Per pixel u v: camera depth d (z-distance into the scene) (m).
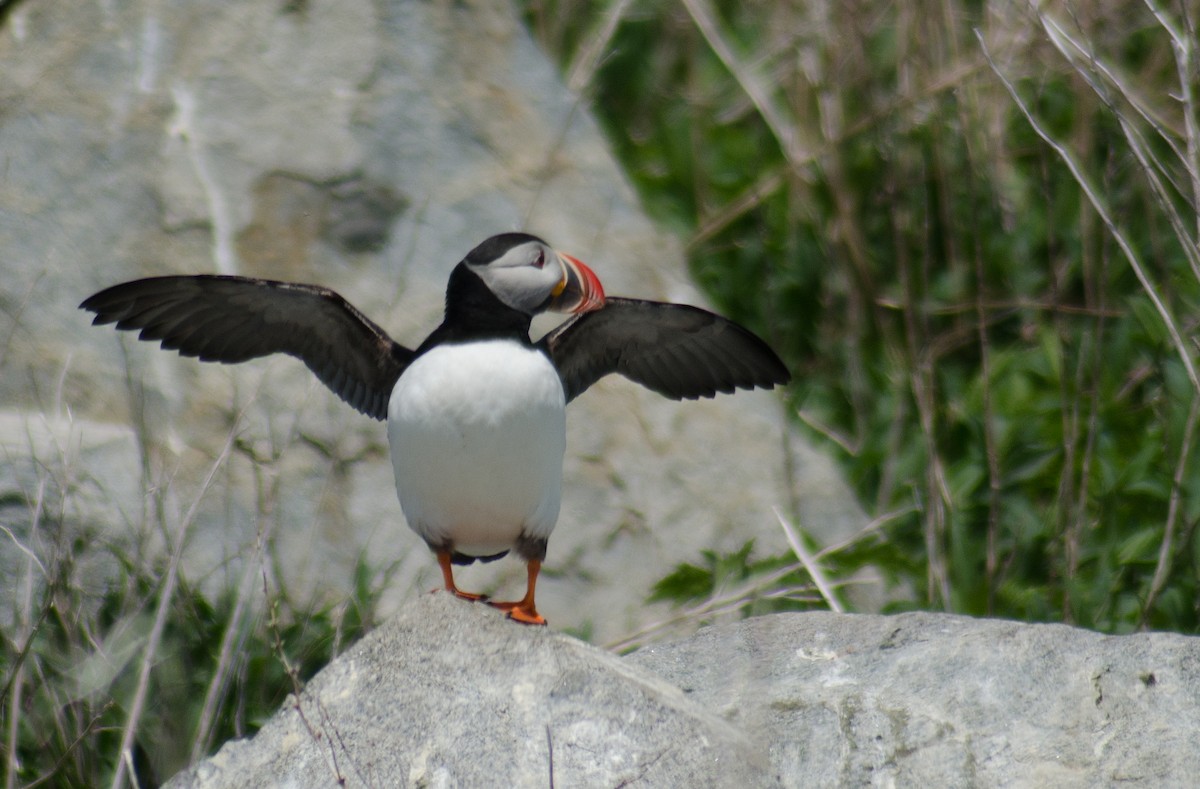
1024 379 10.99
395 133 11.55
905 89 12.04
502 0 12.59
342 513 9.88
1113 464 10.20
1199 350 9.66
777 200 12.55
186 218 10.93
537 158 11.85
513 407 6.78
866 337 11.79
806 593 9.71
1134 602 9.39
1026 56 12.17
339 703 6.45
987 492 10.42
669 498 10.38
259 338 7.47
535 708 6.29
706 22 12.84
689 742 6.18
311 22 11.82
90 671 8.11
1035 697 6.30
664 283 11.57
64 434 9.69
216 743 8.30
